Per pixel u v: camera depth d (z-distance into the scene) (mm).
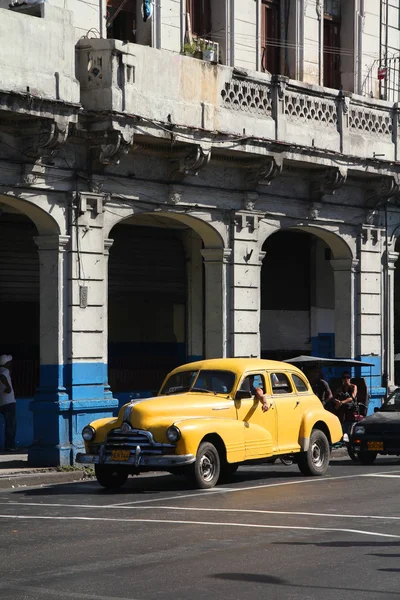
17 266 26219
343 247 30312
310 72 29516
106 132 22781
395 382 35969
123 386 28875
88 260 23328
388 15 32250
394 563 11469
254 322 27281
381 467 23016
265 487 18625
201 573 10953
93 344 23406
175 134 23906
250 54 27734
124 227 29062
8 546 12570
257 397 19688
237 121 25594
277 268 32625
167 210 25156
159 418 18375
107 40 22750
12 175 21828
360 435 23828
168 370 30203
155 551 12148
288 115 27234
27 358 26484
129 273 29219
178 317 30531
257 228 27312
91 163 23391
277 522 14289
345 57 31203
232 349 26766
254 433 19406
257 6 27938
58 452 22516
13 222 26109
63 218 22906
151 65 23625
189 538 13016
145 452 18219
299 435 20609
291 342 32938
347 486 18734
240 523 14219
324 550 12180
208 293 26812
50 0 22984
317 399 21422
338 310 30672
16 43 21156
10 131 21750
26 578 10711
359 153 29172
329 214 29562
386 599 9844
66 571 11055
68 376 22953
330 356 33625
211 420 18641
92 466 22781
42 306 23062
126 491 18562
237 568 11195
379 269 31281
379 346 31312
